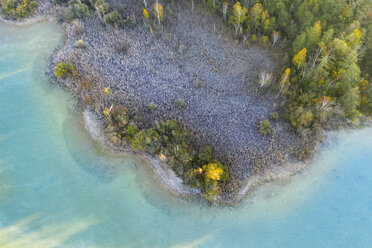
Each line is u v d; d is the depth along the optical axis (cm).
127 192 3919
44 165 4066
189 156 3947
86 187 3922
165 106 4794
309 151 4434
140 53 5472
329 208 4012
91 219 3691
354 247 3759
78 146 4225
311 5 5612
